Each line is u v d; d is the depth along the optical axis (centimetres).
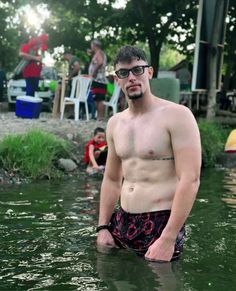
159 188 146
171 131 143
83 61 1021
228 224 183
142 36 837
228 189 265
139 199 148
